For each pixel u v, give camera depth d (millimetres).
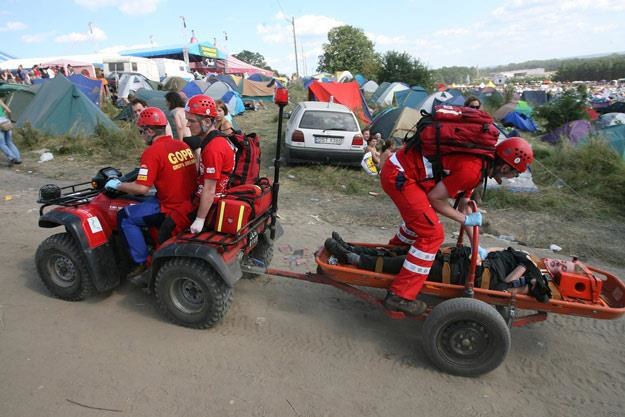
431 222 3396
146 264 4195
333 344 3824
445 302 3357
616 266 5641
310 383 3318
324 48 68062
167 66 36062
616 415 3135
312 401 3133
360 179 9594
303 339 3875
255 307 4371
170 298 3875
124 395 3123
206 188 3592
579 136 14641
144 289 4297
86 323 3969
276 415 2998
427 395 3256
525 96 36594
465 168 3205
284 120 18781
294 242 5996
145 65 33594
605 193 8461
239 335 3891
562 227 6957
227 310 3867
